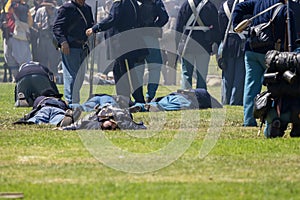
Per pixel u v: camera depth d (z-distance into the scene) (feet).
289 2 100.68
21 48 208.74
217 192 64.39
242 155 81.97
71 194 63.93
